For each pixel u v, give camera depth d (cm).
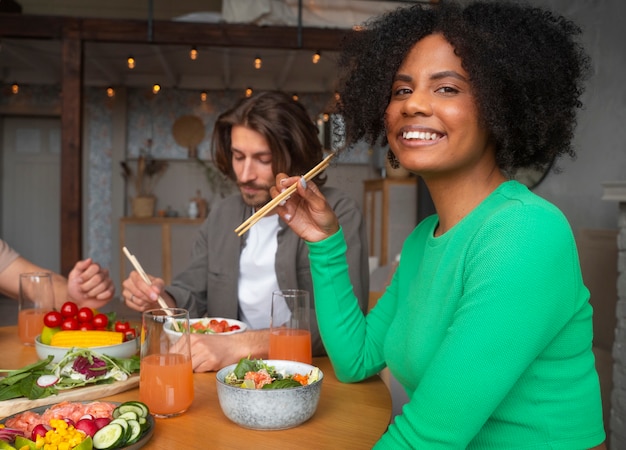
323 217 117
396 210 555
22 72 679
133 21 428
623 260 239
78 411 92
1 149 727
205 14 465
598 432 87
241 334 132
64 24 420
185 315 103
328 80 699
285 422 96
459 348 76
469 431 75
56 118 732
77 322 134
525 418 83
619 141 269
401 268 116
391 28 103
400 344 102
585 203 294
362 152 709
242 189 167
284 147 159
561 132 102
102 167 729
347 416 104
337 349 119
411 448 78
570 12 305
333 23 454
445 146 89
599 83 283
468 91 89
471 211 92
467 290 81
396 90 96
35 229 734
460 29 88
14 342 150
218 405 108
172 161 747
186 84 704
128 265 672
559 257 77
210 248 178
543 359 82
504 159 96
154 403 99
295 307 123
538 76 90
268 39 439
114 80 684
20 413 93
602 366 273
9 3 494
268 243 171
